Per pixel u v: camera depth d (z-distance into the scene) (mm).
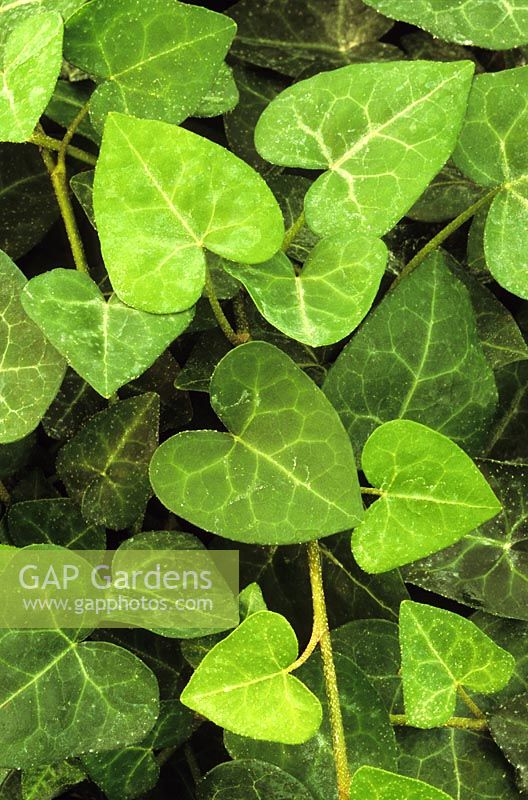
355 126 444
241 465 432
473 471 430
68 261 508
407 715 438
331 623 476
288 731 425
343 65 502
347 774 435
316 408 430
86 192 472
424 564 469
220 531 428
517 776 453
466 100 438
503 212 453
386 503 440
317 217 440
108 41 436
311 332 424
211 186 427
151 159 423
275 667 431
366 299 428
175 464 431
